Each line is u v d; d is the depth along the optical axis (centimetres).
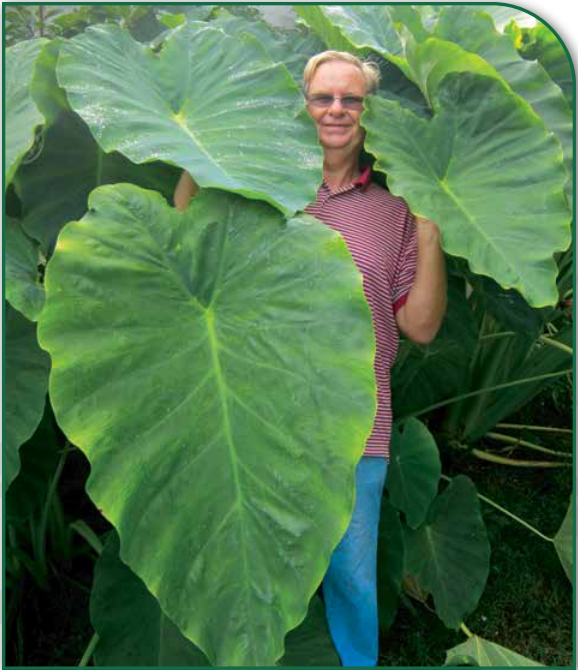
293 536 125
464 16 214
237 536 125
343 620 177
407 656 208
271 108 166
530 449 297
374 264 178
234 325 136
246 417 130
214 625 120
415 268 185
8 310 159
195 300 137
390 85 228
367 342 133
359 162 209
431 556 212
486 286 210
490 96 181
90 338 127
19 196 176
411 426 202
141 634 164
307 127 163
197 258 138
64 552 216
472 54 178
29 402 157
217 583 122
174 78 173
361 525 174
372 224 183
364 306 135
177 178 187
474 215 167
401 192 164
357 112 186
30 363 159
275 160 154
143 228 136
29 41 191
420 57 188
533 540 251
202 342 134
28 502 182
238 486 127
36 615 210
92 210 135
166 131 153
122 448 124
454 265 221
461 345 228
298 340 134
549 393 322
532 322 213
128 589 167
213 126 162
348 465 128
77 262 129
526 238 163
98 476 122
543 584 236
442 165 177
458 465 282
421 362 252
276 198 142
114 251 133
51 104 173
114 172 183
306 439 129
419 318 179
